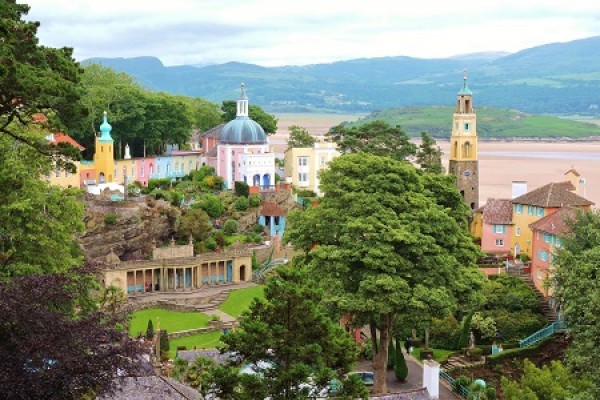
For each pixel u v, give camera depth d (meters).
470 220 167.25
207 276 161.00
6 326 45.81
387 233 94.19
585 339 82.00
